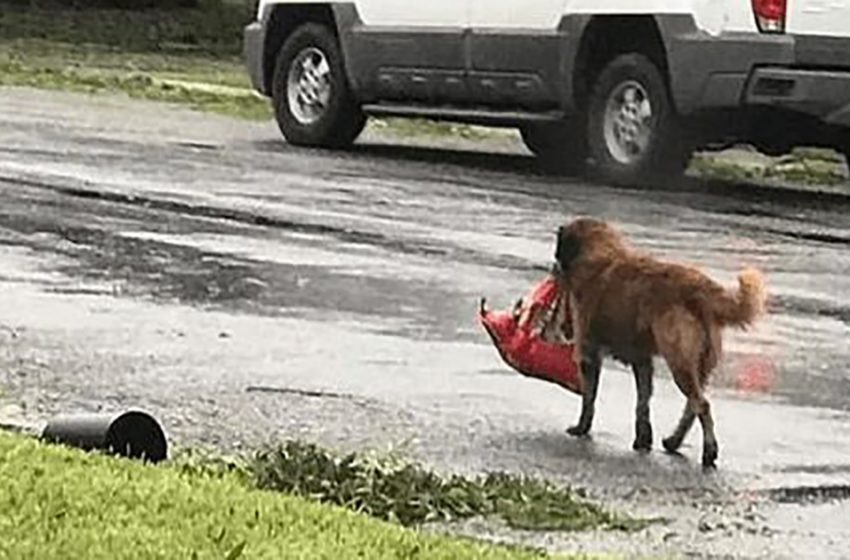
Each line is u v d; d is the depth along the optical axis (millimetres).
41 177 17297
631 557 7230
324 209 16094
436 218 15852
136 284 12258
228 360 10227
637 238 15383
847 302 12867
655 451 8805
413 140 23141
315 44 21438
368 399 9500
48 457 7266
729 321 8648
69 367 9891
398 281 12766
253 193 16891
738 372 10523
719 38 17922
